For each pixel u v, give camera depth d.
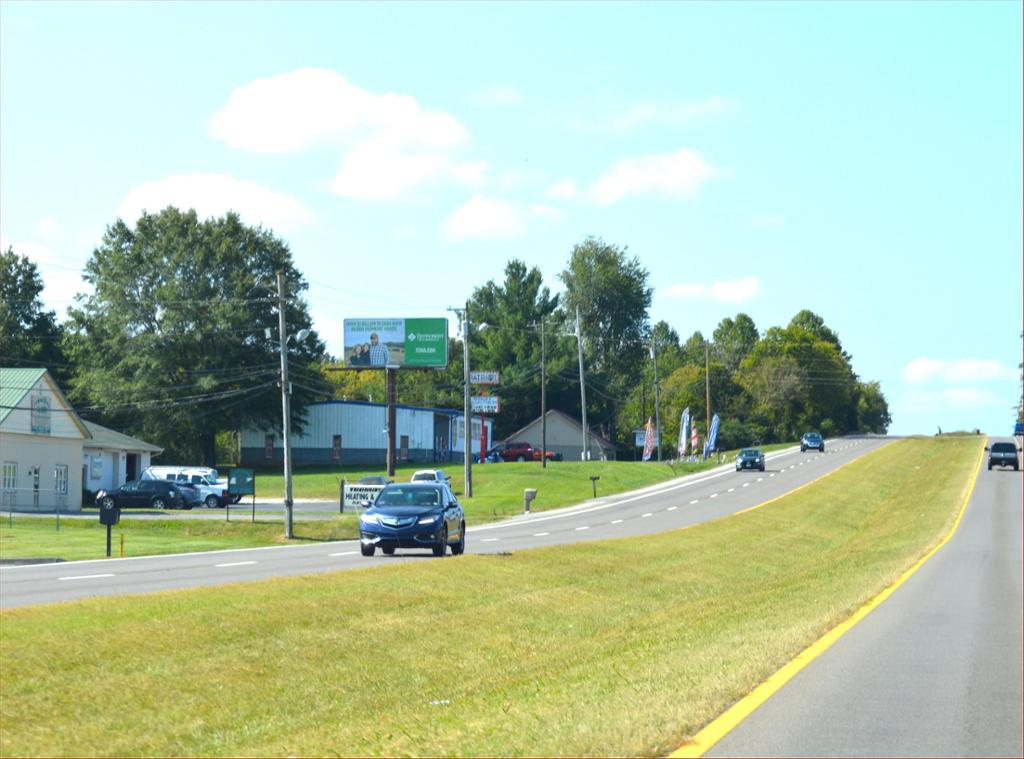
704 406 161.00
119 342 105.00
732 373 181.00
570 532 52.12
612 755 8.93
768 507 68.81
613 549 36.78
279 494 88.44
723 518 59.94
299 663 15.73
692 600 26.09
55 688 13.20
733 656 14.83
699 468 109.25
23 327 121.12
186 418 104.00
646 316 155.75
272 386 105.94
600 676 13.71
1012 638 18.14
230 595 20.30
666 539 44.12
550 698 11.96
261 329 106.69
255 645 16.48
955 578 30.72
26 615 17.05
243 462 113.38
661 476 98.94
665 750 9.36
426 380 156.00
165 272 105.62
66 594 22.75
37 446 70.75
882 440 151.38
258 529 55.78
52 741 11.11
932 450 125.56
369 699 13.80
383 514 34.47
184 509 73.31
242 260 107.81
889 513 70.44
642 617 22.55
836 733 10.40
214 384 103.00
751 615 21.34
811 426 180.12
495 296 160.50
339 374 169.38
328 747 10.14
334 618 19.11
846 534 58.84
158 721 12.09
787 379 175.75
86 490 81.50
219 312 102.88
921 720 11.21
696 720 10.47
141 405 103.31
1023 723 11.20
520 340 151.62
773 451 136.88
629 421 158.38
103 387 104.19
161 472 77.75
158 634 16.34
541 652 17.78
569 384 150.25
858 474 97.19
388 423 98.50
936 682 13.62
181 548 42.16
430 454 117.69
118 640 15.71
